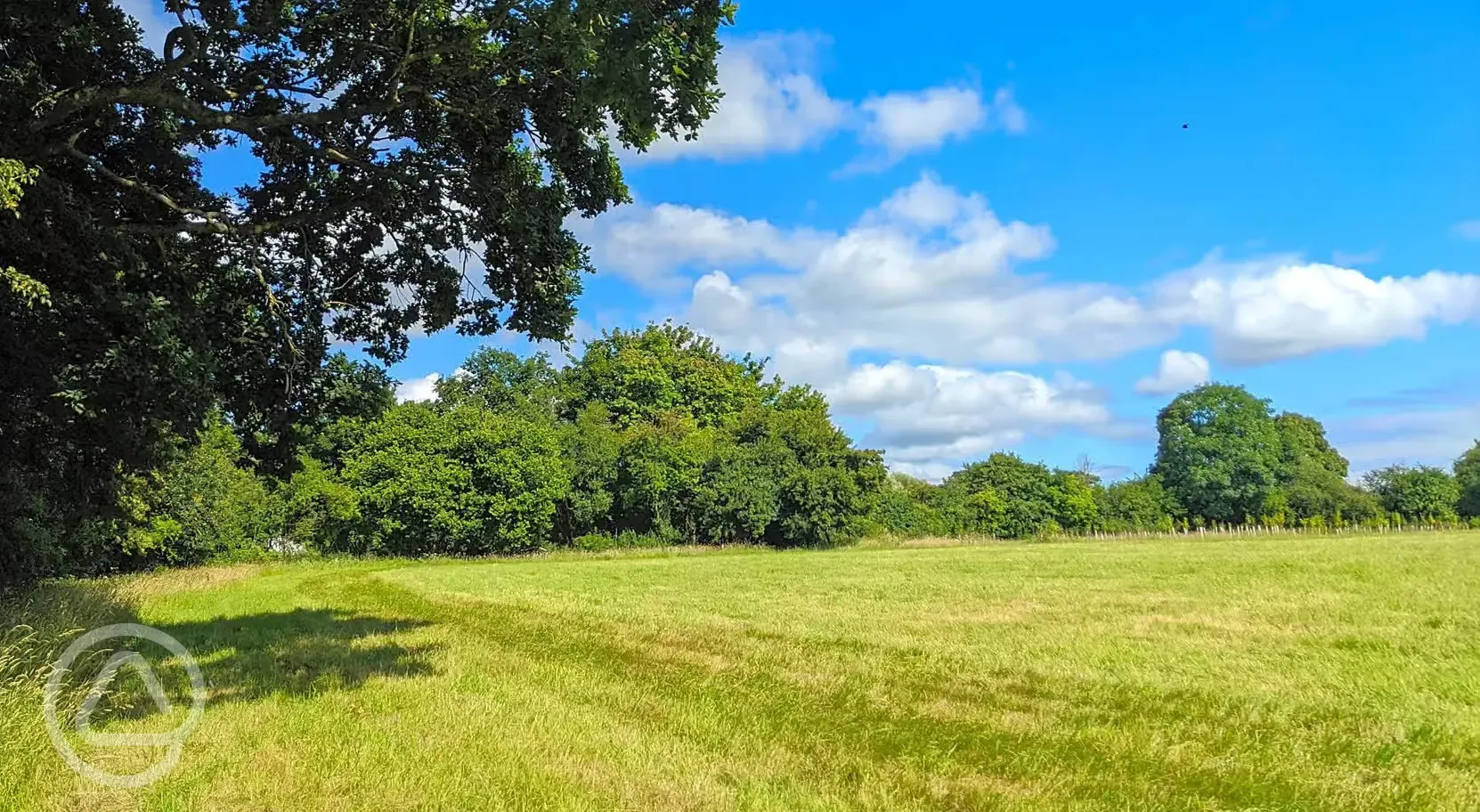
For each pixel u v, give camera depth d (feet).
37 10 28.30
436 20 28.37
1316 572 80.69
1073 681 32.45
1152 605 59.47
